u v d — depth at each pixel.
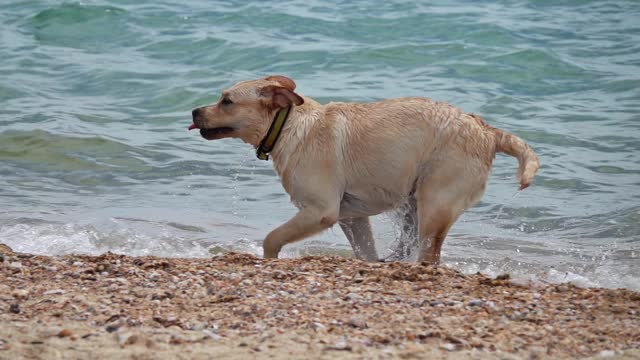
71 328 7.88
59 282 9.41
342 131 11.45
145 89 22.27
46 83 22.62
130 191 15.93
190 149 18.23
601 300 9.13
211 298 8.90
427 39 26.23
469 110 20.80
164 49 25.39
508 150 11.56
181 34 26.30
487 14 28.59
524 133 19.16
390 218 12.77
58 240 12.99
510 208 15.16
